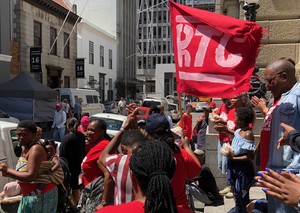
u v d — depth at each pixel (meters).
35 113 16.48
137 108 3.11
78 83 33.88
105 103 32.25
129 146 2.65
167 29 73.88
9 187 4.73
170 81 53.66
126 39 55.84
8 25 20.53
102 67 40.94
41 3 25.48
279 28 7.43
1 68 19.75
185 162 2.70
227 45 3.73
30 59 23.73
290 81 2.80
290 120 2.57
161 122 2.68
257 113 6.29
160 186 1.59
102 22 50.78
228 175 4.39
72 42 31.27
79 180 6.39
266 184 2.05
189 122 8.86
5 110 16.19
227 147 4.24
